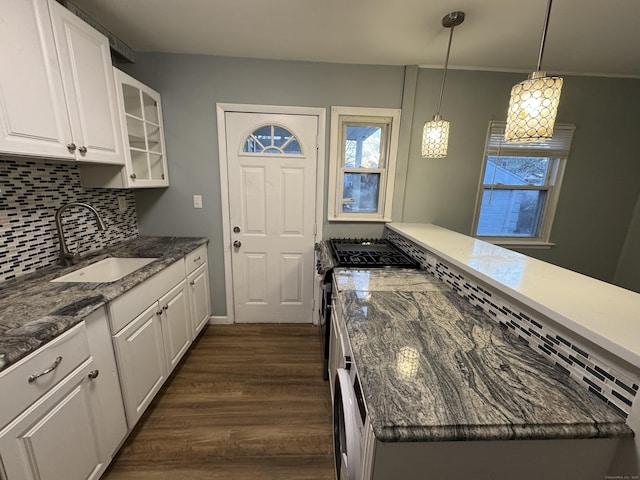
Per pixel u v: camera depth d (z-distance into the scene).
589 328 0.71
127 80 1.75
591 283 1.05
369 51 2.04
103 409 1.21
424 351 0.90
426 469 0.64
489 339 0.98
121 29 1.78
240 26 1.73
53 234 1.60
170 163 2.32
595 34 1.74
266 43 1.95
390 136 2.41
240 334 2.49
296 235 2.55
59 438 0.98
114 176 1.77
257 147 2.36
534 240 2.75
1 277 1.33
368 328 1.04
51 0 1.19
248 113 2.28
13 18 1.04
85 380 1.10
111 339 1.26
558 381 0.77
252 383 1.90
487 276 1.11
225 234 2.48
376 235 2.60
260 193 2.44
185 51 2.11
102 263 1.77
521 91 1.01
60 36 1.25
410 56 2.11
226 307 2.64
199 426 1.56
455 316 1.15
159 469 1.33
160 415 1.63
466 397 0.70
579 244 2.75
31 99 1.12
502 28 1.70
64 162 1.62
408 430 0.60
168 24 1.71
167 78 2.17
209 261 2.53
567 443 0.64
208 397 1.77
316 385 1.89
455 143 2.45
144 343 1.51
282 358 2.17
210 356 2.18
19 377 0.84
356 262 1.85
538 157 2.57
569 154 2.54
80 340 1.07
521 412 0.66
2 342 0.85
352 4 1.49
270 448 1.45
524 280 1.07
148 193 2.37
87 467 1.12
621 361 0.65
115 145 1.65
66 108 1.29
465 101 2.38
